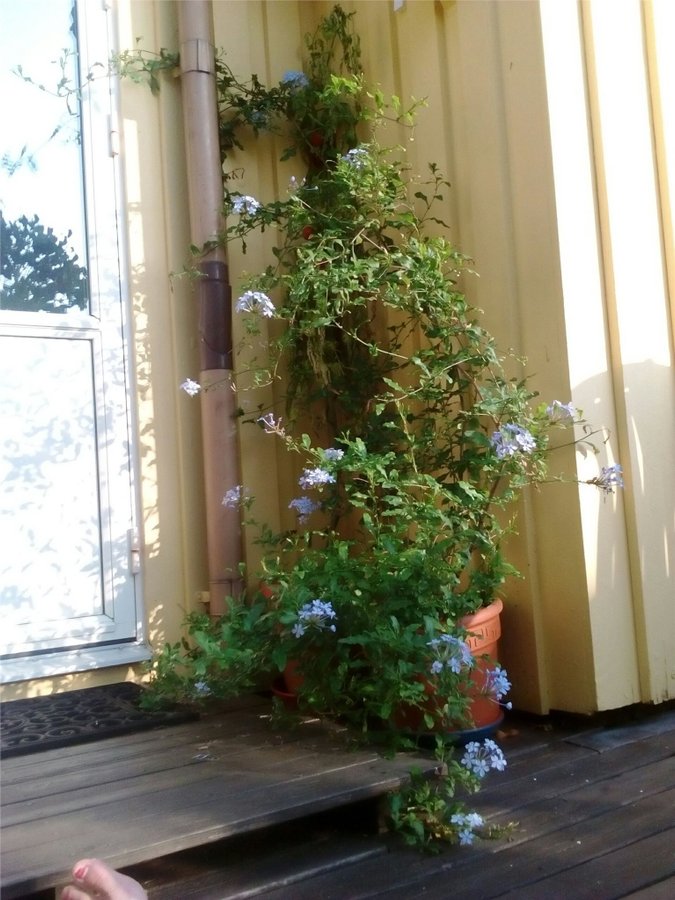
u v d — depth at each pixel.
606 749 2.15
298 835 1.68
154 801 1.56
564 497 2.34
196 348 2.81
